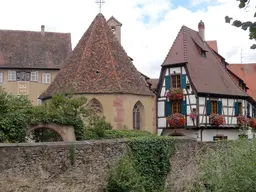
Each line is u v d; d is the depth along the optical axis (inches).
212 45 1825.8
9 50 1887.3
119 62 1081.4
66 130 832.3
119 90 1011.9
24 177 528.4
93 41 1106.1
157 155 721.0
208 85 1342.3
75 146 581.9
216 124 1317.7
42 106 828.6
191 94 1305.4
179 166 767.7
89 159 598.9
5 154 515.8
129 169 632.4
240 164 474.6
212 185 541.0
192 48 1401.3
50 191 552.1
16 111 759.7
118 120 1010.1
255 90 1855.3
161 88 1392.7
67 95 940.6
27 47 1916.8
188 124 1306.6
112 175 622.5
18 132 742.5
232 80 1470.2
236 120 1416.1
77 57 1095.6
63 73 1089.4
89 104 1010.1
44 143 553.6
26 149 533.0
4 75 1845.5
